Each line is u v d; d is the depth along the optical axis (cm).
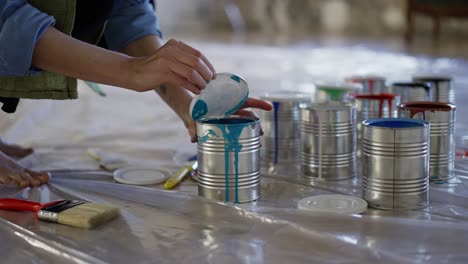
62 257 100
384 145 117
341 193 130
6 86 140
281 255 99
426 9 511
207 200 118
